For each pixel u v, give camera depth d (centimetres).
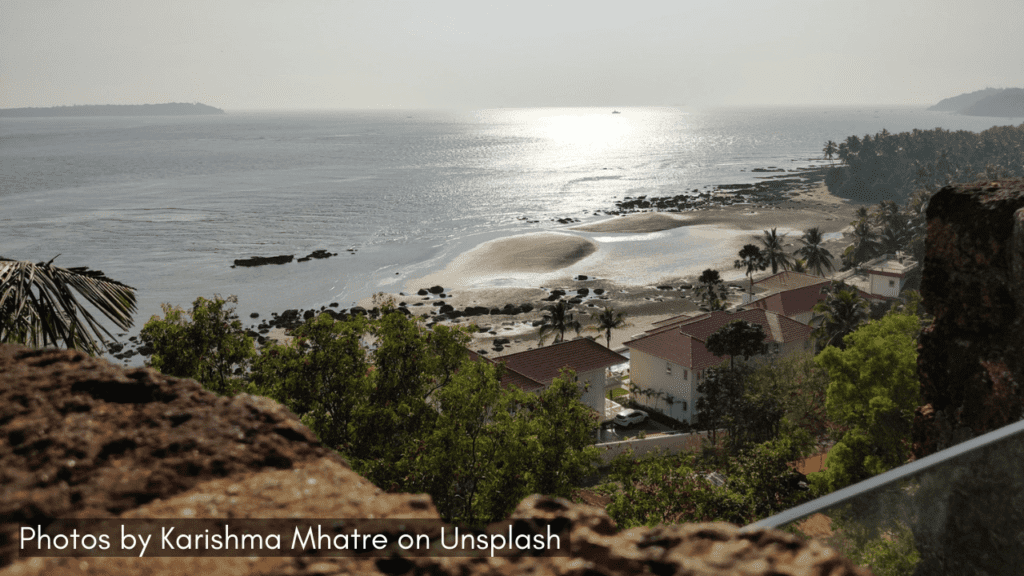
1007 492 345
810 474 2939
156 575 163
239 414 245
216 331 2180
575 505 206
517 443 2095
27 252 11438
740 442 4291
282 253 11544
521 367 5241
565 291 9444
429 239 12688
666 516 2286
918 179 19475
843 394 3053
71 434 222
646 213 15350
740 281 9844
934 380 1106
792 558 175
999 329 970
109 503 194
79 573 164
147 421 236
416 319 2392
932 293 1098
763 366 4984
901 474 332
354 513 195
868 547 315
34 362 271
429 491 1980
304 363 2141
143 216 14988
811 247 10025
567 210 16088
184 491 202
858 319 6009
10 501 191
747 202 17412
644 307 8794
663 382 5969
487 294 9244
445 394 2098
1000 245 963
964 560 341
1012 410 939
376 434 2041
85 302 8094
